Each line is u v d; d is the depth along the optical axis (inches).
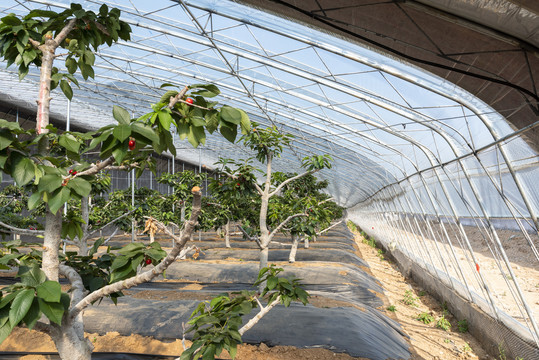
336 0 265.0
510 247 581.3
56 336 98.4
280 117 789.9
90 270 125.8
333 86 480.7
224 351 290.8
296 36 382.9
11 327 75.8
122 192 800.3
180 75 699.4
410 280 766.5
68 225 130.6
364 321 361.7
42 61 105.7
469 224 780.0
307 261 714.2
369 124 556.1
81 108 991.0
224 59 528.7
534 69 257.1
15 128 79.7
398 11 253.1
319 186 680.4
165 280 596.1
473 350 406.6
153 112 85.0
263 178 1705.2
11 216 410.3
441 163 510.6
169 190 1700.3
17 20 102.1
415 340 413.1
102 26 116.7
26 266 89.0
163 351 293.9
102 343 302.8
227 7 382.6
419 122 452.4
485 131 356.8
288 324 323.9
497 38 239.8
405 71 348.5
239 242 1042.7
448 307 537.3
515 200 335.6
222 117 85.0
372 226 1472.7
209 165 1739.7
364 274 668.1
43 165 88.1
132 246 100.0
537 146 281.0
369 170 934.4
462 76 304.5
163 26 497.4
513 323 361.4
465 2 215.3
